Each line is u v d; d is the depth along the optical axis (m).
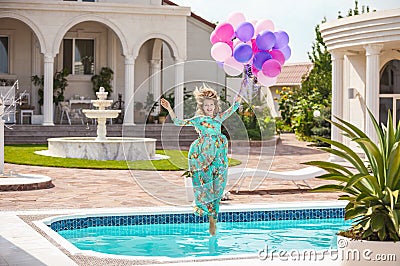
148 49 24.81
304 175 11.57
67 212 8.67
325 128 24.36
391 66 16.53
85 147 16.66
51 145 17.30
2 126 12.23
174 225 8.79
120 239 7.84
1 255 6.07
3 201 9.91
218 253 7.12
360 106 17.09
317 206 9.42
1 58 23.58
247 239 7.91
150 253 7.11
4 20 23.45
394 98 16.42
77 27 24.06
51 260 5.87
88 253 6.21
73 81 24.08
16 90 23.25
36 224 7.71
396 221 5.02
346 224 8.99
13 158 16.25
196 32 24.72
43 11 21.33
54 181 12.55
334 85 16.88
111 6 21.73
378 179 5.46
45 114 21.31
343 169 5.57
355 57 17.22
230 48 8.20
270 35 8.16
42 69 23.86
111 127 21.52
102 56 24.45
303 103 27.17
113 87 24.52
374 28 15.03
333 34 16.34
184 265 5.77
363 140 5.28
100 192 11.13
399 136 5.58
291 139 27.55
